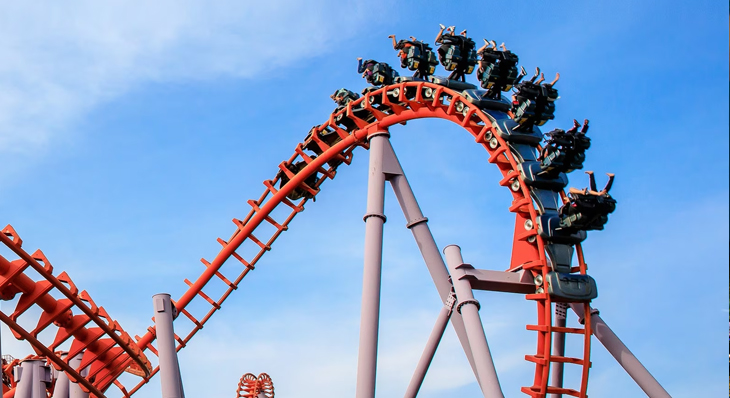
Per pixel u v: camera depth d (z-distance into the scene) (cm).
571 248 2114
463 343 2405
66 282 2372
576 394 2014
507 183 2228
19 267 2252
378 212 2527
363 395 2269
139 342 3138
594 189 2034
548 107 2225
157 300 2709
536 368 2044
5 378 3422
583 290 2048
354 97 2942
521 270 2172
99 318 2447
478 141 2328
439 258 2527
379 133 2678
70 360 2898
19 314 2327
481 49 2383
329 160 3080
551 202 2134
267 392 3962
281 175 3266
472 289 2155
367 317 2361
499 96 2369
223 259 3228
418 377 2488
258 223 3209
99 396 2559
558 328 2042
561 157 2080
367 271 2428
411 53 2620
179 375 2664
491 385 1991
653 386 2083
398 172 2633
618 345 2159
